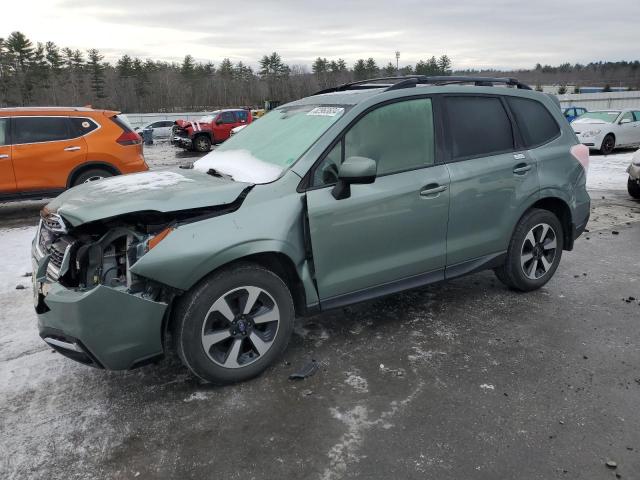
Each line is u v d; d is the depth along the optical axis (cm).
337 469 244
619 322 400
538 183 426
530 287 452
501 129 414
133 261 279
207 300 292
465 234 393
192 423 280
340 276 339
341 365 338
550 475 238
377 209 342
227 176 351
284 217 313
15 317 424
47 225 313
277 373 329
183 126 2233
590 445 258
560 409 288
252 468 246
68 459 254
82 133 841
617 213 799
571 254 583
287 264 326
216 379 307
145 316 281
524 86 448
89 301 267
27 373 335
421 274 378
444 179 372
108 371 336
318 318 409
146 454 257
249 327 313
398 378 321
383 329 390
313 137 339
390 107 360
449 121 386
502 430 270
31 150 800
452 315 414
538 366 334
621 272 519
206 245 286
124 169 871
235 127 2284
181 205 285
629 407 289
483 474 239
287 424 278
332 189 328
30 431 276
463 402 295
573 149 456
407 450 256
